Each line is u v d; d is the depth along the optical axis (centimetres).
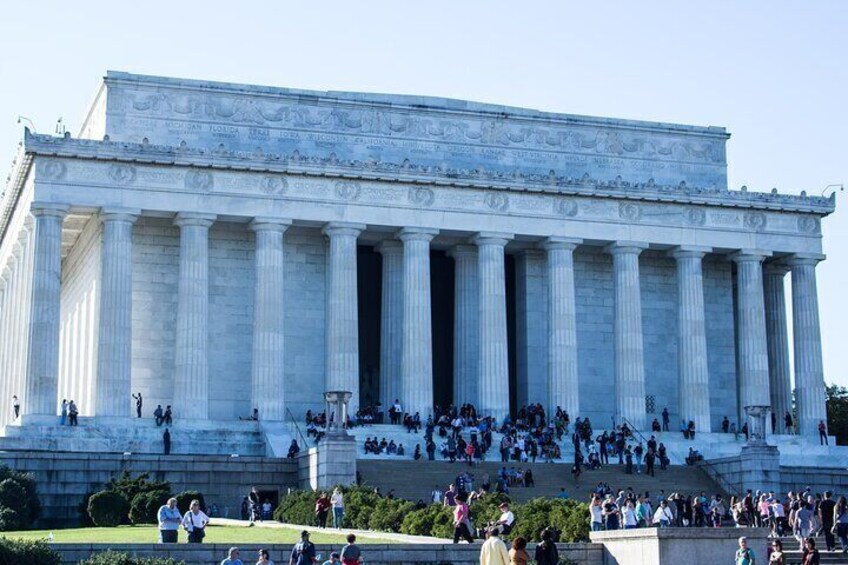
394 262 10800
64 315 11875
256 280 10062
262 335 9969
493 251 10531
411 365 10231
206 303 9888
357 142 10894
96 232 10144
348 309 10156
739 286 11244
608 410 11281
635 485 8975
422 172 10381
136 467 8344
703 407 10900
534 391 11112
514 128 11319
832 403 14675
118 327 9556
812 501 8156
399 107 11019
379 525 6675
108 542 5122
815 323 11262
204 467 8456
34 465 8131
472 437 9275
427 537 5962
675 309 11569
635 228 10906
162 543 5016
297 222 10194
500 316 10481
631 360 10756
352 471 8062
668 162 11738
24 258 10356
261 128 10669
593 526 5994
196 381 9738
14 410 10156
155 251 10306
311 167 10144
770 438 10712
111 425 9362
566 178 10731
